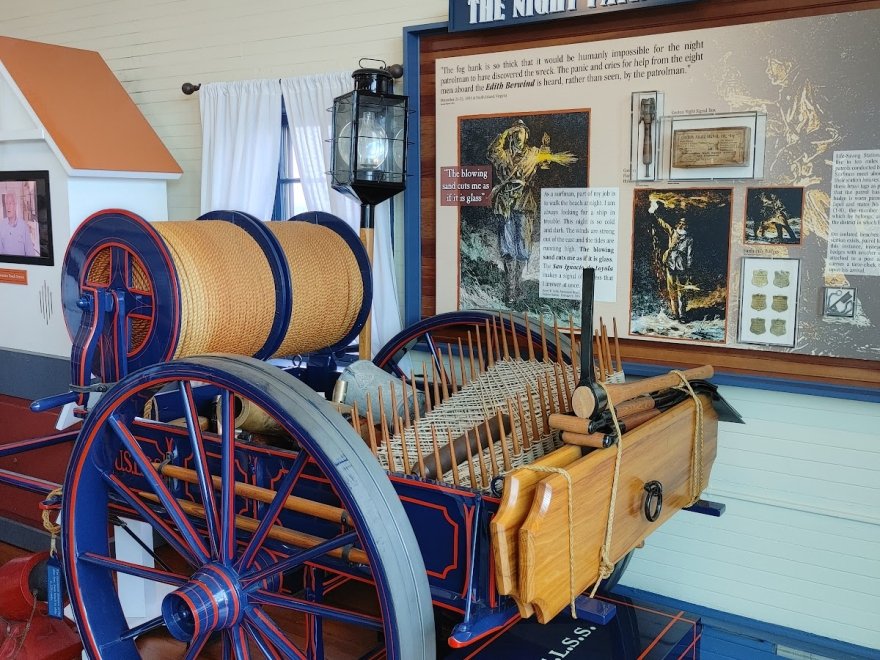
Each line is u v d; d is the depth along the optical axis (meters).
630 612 2.56
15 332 3.87
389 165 3.08
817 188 2.69
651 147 2.95
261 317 2.61
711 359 2.94
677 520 3.10
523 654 2.29
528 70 3.17
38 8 4.80
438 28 3.34
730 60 2.79
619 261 3.07
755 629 2.97
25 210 3.73
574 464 1.77
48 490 2.48
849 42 2.60
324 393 3.18
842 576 2.82
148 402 2.56
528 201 3.23
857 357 2.69
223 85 3.97
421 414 2.64
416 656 1.76
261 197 3.91
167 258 2.30
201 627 1.92
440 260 3.47
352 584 3.61
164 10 4.27
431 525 1.88
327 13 3.72
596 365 2.58
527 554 1.62
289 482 1.95
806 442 2.83
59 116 3.66
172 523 2.41
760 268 2.81
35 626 2.64
